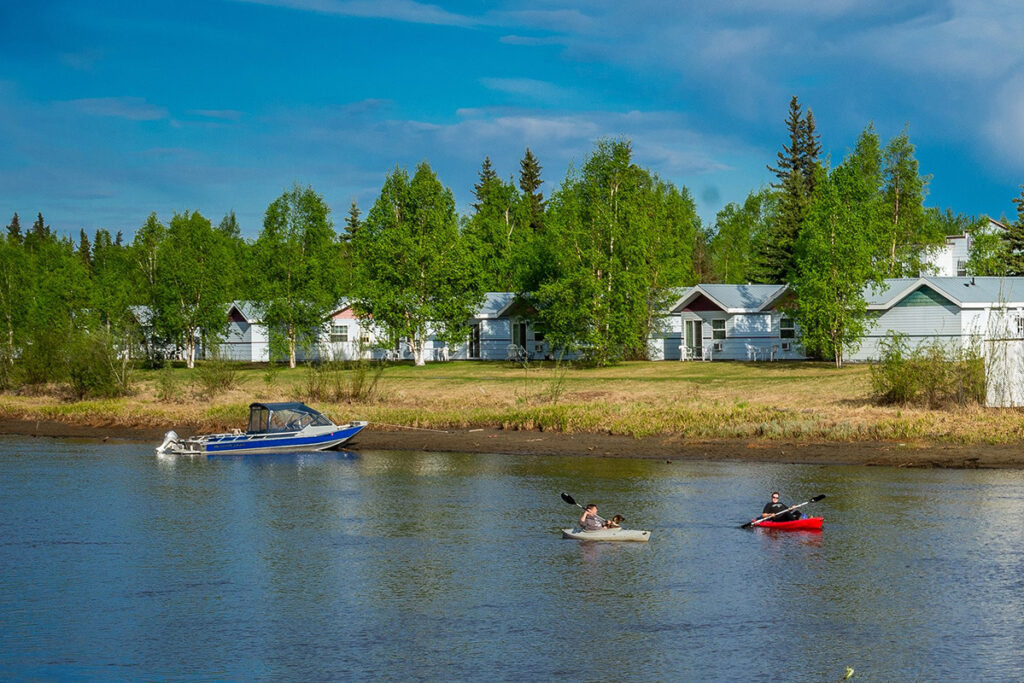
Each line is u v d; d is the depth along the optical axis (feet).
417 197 245.24
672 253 244.22
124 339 202.39
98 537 84.99
